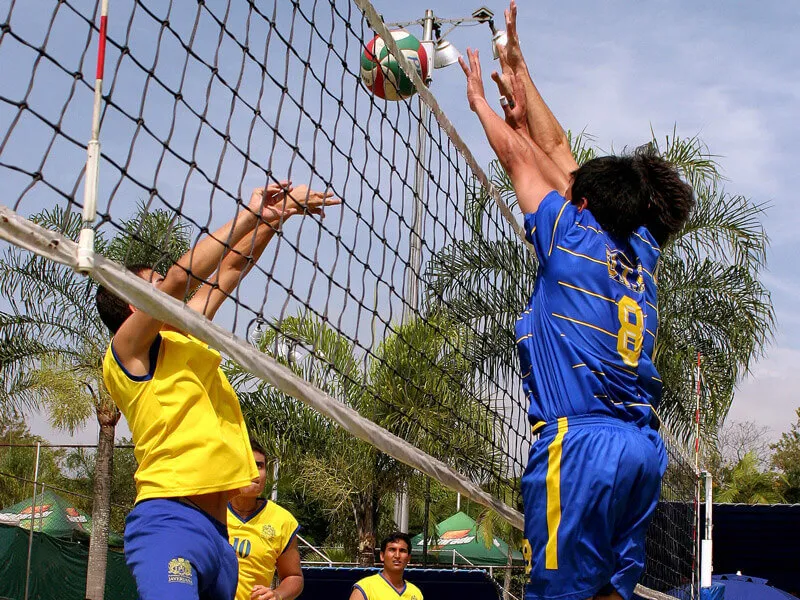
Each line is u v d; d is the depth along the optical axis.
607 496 2.81
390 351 5.59
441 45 10.79
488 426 4.55
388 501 13.25
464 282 4.51
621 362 2.99
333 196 3.23
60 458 21.94
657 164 3.25
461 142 4.44
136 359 2.62
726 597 12.60
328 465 11.13
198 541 2.52
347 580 8.77
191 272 2.64
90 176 2.23
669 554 7.88
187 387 2.66
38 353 12.13
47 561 13.23
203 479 2.57
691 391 12.02
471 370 4.57
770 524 14.31
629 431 2.92
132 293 2.36
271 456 11.09
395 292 3.91
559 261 3.08
